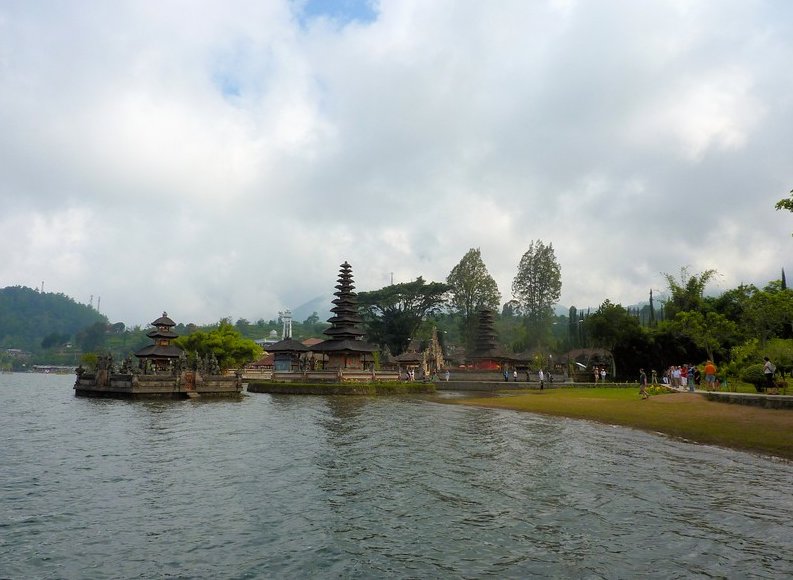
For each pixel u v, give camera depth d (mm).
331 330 85688
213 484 19391
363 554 12844
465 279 125500
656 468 22141
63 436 30609
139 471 21438
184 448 26672
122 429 33562
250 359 86875
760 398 33719
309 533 14297
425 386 72500
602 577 11484
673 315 86625
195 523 15070
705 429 30266
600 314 88250
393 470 21828
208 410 46188
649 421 34781
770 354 47281
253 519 15438
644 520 15297
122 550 13094
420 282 126438
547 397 55469
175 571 11867
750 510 16219
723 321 62125
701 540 13680
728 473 21172
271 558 12586
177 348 71812
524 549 13133
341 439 29828
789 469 21922
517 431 33188
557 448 26953
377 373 78562
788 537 13906
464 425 36219
